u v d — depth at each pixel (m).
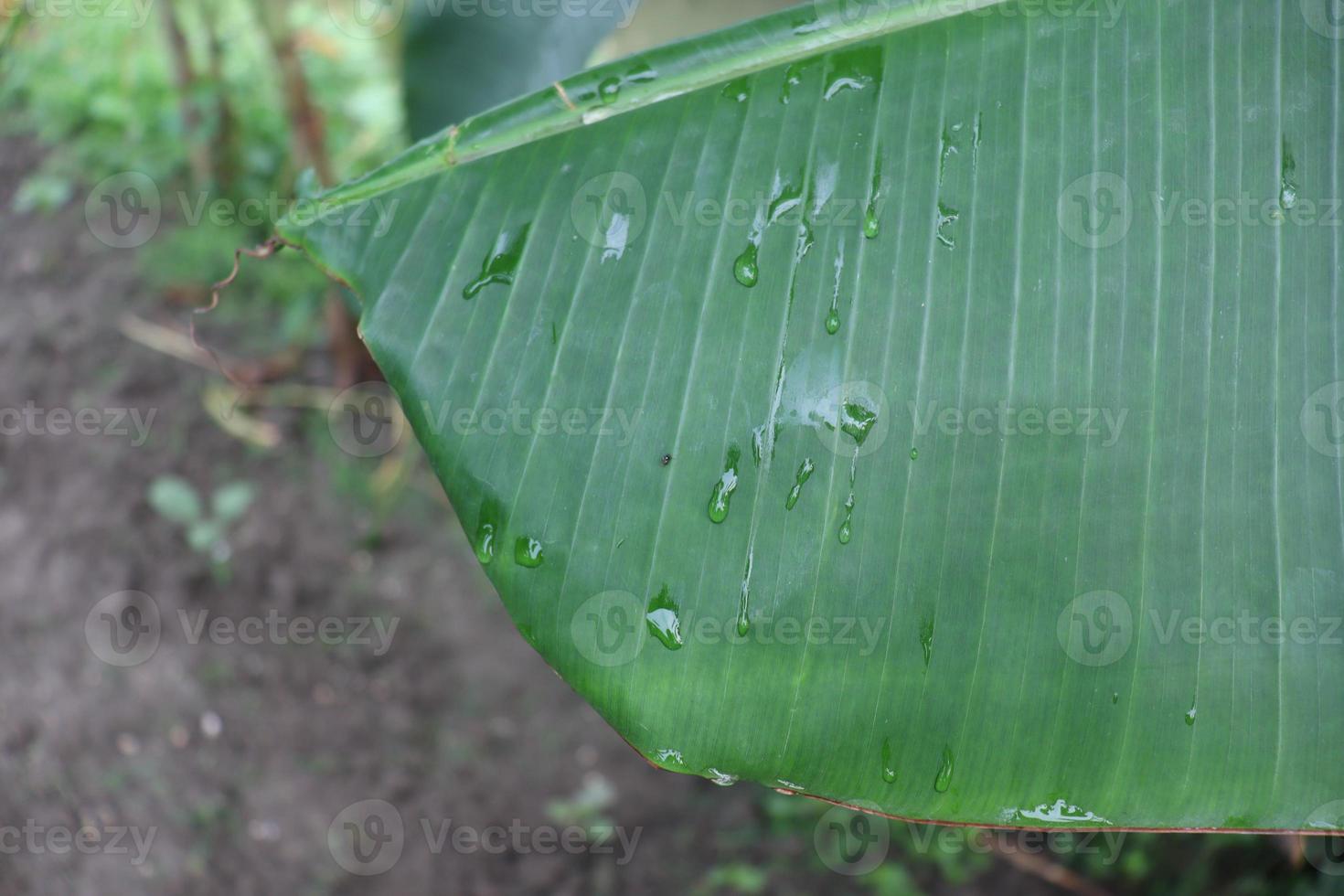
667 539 0.77
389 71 2.65
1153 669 0.78
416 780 1.83
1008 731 0.78
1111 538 0.78
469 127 0.79
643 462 0.78
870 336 0.78
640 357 0.78
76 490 2.18
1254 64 0.80
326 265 0.78
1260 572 0.78
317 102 2.68
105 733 1.87
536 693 1.96
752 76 0.80
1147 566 0.78
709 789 1.85
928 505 0.78
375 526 2.12
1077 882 1.65
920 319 0.79
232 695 1.90
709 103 0.79
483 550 0.78
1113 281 0.79
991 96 0.80
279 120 2.65
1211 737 0.78
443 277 0.78
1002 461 0.78
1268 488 0.78
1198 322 0.79
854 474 0.78
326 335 2.42
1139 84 0.80
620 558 0.77
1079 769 0.78
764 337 0.78
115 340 2.45
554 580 0.77
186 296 2.51
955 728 0.78
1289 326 0.79
